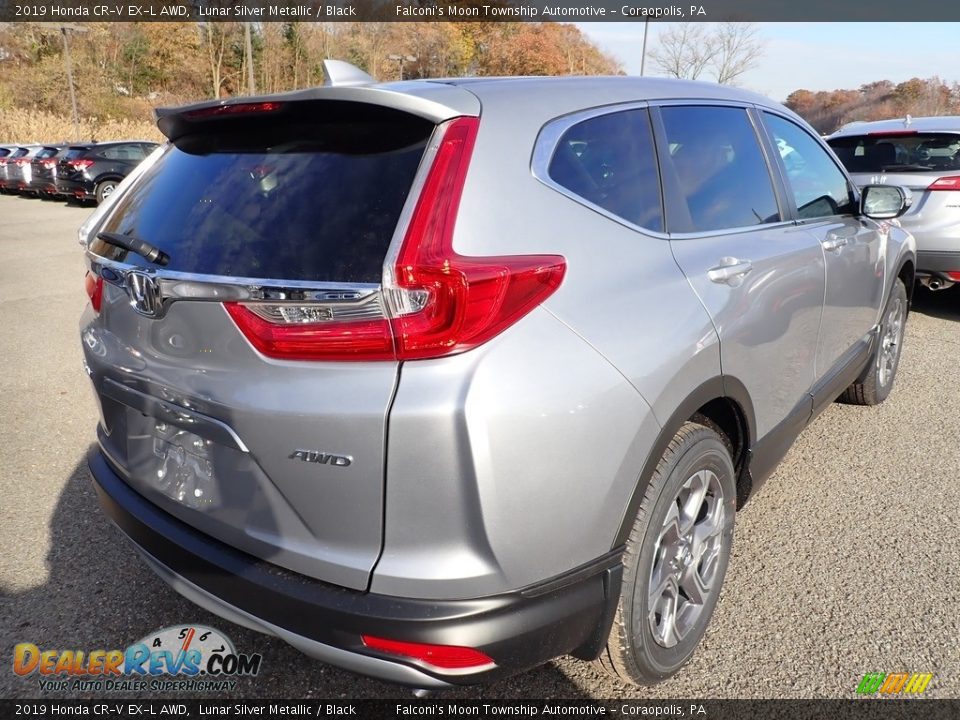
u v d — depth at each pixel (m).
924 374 4.90
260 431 1.66
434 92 1.82
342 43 56.84
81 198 18.97
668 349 1.90
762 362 2.44
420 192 1.63
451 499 1.55
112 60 55.56
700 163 2.43
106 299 2.10
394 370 1.55
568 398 1.65
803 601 2.60
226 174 1.98
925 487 3.39
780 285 2.53
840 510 3.21
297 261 1.65
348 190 1.72
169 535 1.95
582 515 1.72
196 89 57.72
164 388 1.85
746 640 2.42
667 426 1.91
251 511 1.77
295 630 1.71
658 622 2.15
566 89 2.09
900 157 5.98
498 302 1.58
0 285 8.66
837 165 3.48
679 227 2.22
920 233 5.69
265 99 1.92
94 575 2.83
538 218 1.76
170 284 1.75
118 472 2.25
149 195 2.17
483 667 1.66
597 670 2.32
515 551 1.62
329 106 1.84
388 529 1.59
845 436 3.95
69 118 48.72
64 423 4.37
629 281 1.91
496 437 1.54
